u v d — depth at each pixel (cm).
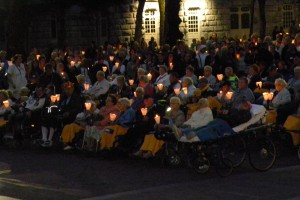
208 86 2164
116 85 2384
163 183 1600
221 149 1653
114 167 1838
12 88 2619
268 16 6462
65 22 5856
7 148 2288
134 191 1510
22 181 1692
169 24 3900
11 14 5153
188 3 6347
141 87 2045
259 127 1730
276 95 1991
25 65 2928
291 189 1462
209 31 6419
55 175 1758
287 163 1792
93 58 3603
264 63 2461
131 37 6084
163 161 1828
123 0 5566
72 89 2192
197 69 2705
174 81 2200
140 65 2830
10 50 4869
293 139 1834
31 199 1478
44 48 5819
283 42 2931
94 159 1984
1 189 1595
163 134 1738
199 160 1681
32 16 5272
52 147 2211
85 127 2062
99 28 6041
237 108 1778
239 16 6525
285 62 2541
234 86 2236
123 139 1922
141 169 1792
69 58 3022
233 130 1698
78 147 2103
